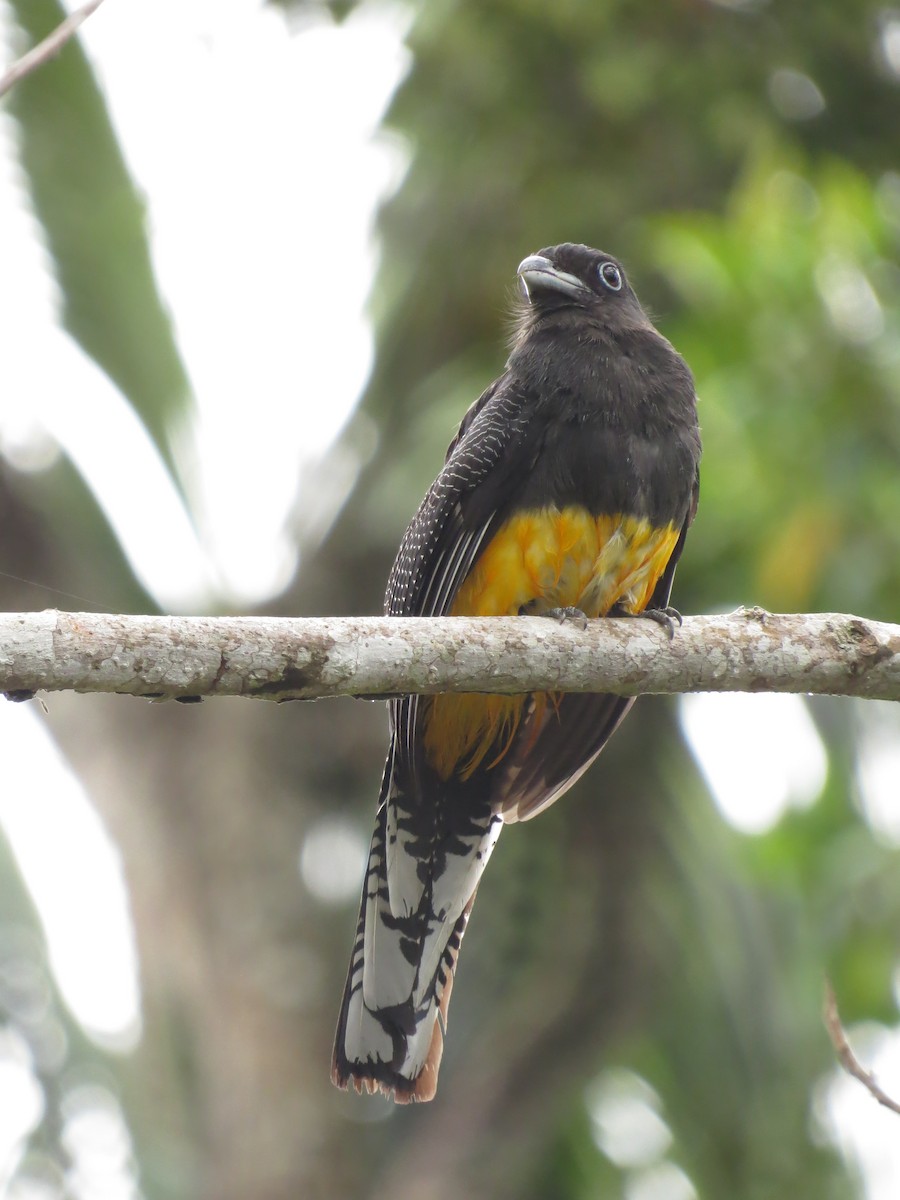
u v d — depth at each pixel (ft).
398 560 31.58
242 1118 50.14
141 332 48.78
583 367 29.32
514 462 29.04
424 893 30.04
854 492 35.88
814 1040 47.80
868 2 46.52
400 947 29.73
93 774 54.65
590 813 49.98
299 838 53.98
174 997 51.72
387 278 50.88
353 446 53.06
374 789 54.54
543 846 50.21
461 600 29.99
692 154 47.85
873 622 25.96
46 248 47.75
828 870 45.32
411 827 30.27
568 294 31.58
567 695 30.83
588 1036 49.47
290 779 54.39
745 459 36.45
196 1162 49.67
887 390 35.76
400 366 52.21
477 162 48.65
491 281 50.26
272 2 47.29
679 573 41.27
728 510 37.29
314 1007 51.75
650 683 25.20
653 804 49.85
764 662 25.39
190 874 53.16
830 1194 47.01
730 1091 48.03
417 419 50.14
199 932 52.39
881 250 37.24
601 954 49.47
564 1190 50.26
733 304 36.32
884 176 48.08
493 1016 50.16
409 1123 50.83
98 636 22.07
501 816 30.76
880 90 47.80
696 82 46.03
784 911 49.01
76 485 50.62
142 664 22.24
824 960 45.62
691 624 25.48
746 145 45.70
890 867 44.01
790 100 47.93
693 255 36.63
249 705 55.16
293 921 52.60
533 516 29.04
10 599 50.49
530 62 47.24
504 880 50.06
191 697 22.80
